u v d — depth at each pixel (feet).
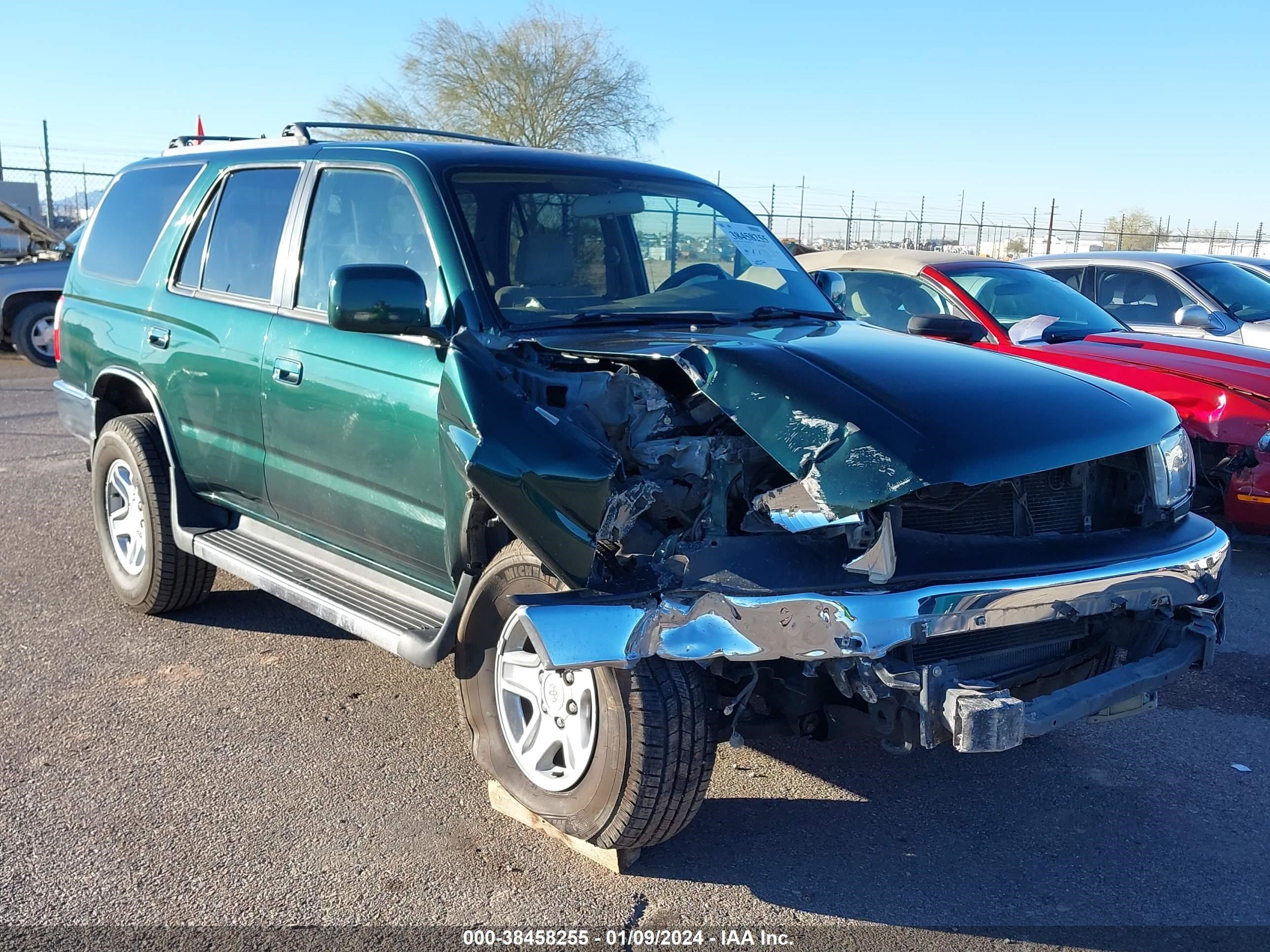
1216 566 11.08
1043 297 24.54
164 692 14.28
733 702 9.93
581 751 10.25
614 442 10.34
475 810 11.50
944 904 10.07
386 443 12.01
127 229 17.84
